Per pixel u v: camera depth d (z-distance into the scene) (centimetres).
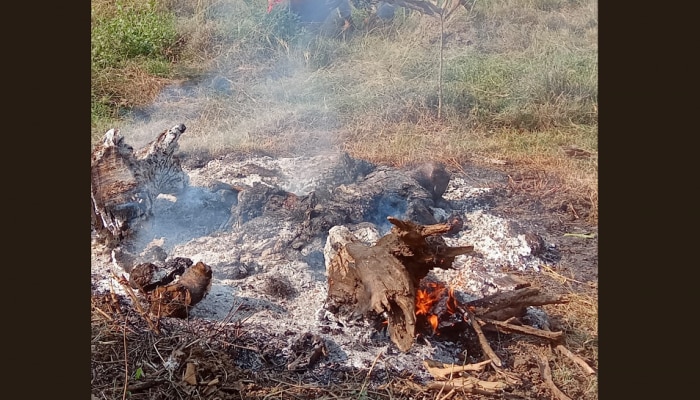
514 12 691
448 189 516
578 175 536
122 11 681
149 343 384
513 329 393
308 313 405
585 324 412
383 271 371
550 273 448
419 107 611
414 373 378
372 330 394
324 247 438
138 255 441
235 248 445
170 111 609
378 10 700
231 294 413
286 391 365
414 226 368
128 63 654
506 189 520
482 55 659
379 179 479
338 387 369
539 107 606
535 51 653
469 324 395
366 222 446
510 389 372
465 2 668
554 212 498
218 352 379
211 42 682
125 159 448
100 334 390
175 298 390
